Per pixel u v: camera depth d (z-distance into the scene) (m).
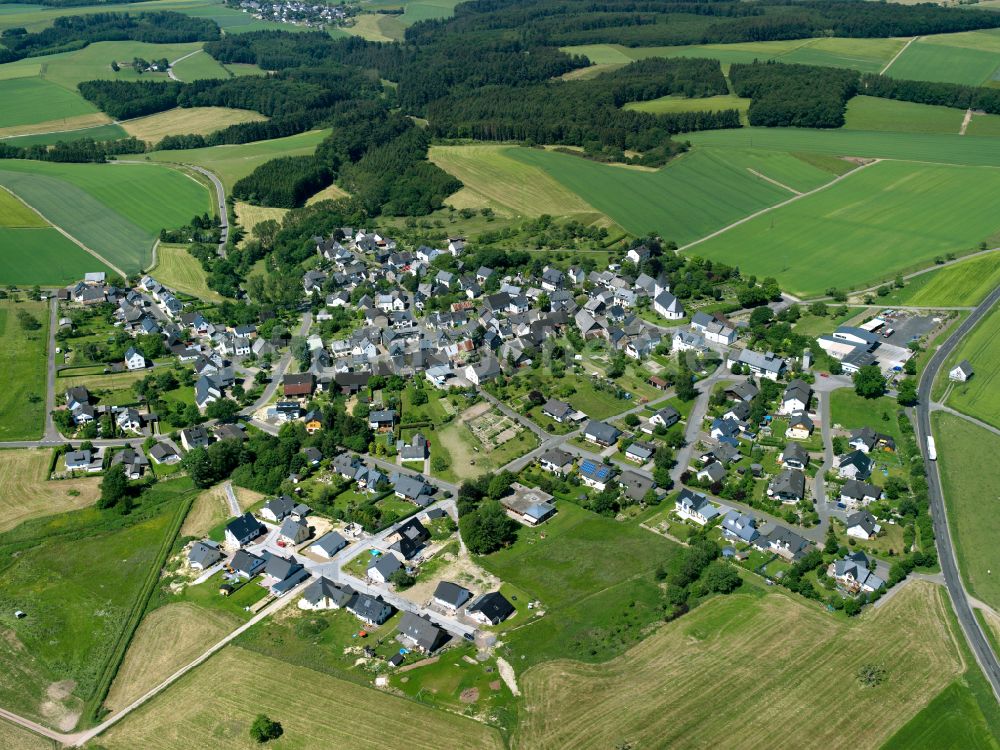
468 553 170.88
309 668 143.38
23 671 146.25
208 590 163.38
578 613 152.50
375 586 162.25
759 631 146.12
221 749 129.12
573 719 130.88
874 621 147.88
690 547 167.25
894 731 127.06
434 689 137.88
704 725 128.62
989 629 146.00
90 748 130.75
